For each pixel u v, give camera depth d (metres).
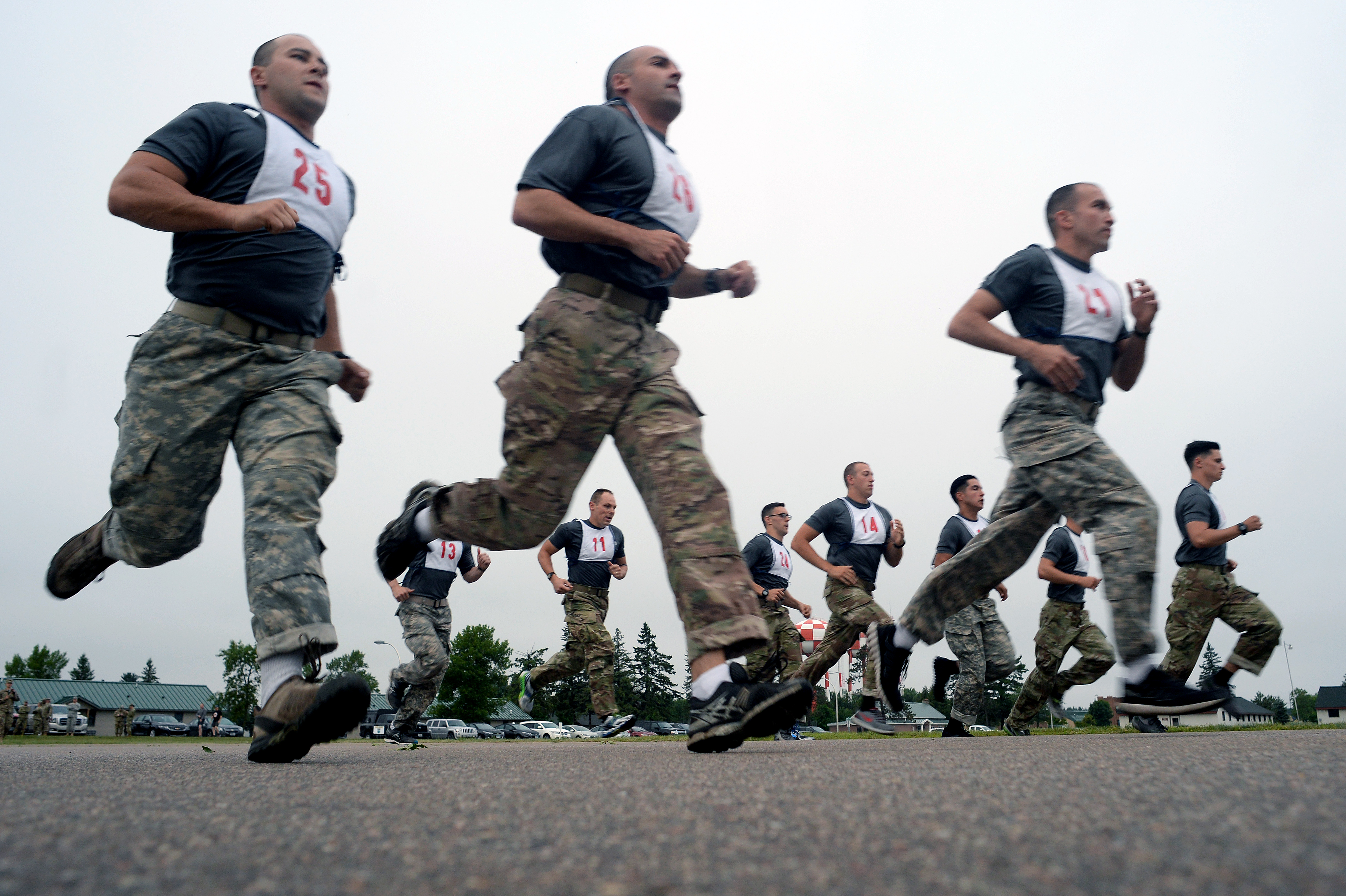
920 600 4.52
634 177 3.27
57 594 3.68
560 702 83.00
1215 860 1.01
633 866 1.05
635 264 3.14
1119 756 2.45
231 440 3.16
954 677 6.84
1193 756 2.37
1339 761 2.13
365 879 1.00
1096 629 7.28
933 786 1.73
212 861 1.10
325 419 3.14
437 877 1.01
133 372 3.11
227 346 3.08
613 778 2.06
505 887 0.96
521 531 3.39
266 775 2.28
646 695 84.31
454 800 1.65
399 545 3.69
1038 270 4.40
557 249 3.19
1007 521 4.46
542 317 3.16
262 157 3.21
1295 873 0.94
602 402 3.12
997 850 1.09
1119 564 4.02
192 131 3.10
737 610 2.88
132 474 3.06
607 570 9.20
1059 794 1.56
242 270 3.10
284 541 2.83
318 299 3.33
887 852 1.09
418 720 8.14
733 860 1.07
